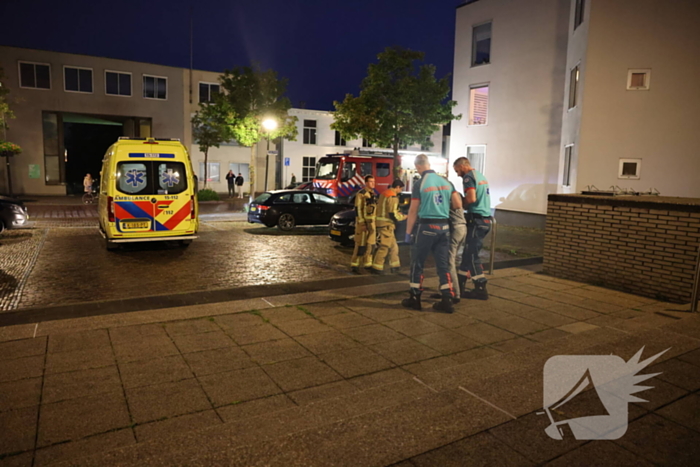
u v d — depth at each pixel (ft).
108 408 11.12
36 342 15.25
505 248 40.34
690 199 24.67
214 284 25.91
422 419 10.16
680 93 43.93
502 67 61.82
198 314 18.52
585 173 47.98
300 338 16.17
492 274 27.30
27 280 26.17
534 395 11.37
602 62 46.37
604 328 16.80
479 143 65.57
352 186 71.05
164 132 119.24
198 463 8.41
